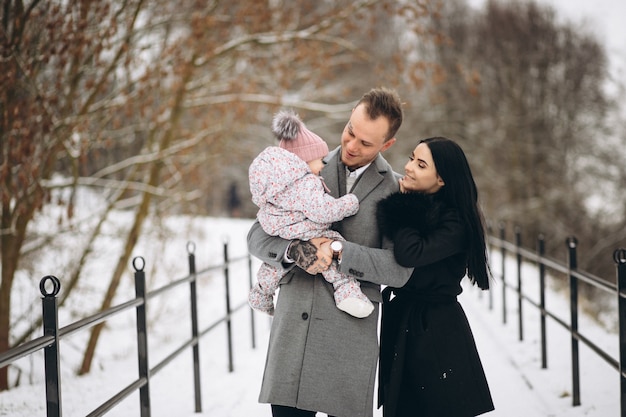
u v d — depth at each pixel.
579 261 24.42
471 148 26.98
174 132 10.62
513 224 25.61
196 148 11.63
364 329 3.18
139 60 8.75
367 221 3.20
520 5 27.62
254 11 9.75
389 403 3.19
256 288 3.42
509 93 26.97
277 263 3.16
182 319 11.30
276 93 10.89
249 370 6.76
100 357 9.20
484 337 7.63
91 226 9.75
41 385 6.90
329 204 3.05
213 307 12.30
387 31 16.59
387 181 3.29
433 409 3.18
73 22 7.60
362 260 3.05
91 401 5.80
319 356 3.12
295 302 3.21
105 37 7.87
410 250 3.04
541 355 6.23
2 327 8.00
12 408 5.64
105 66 8.44
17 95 7.75
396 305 3.38
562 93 26.14
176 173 10.85
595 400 5.00
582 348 6.84
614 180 24.41
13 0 7.60
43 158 8.10
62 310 9.73
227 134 11.47
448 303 3.30
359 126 3.10
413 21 10.24
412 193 3.16
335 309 3.17
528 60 26.52
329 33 11.98
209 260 14.81
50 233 8.67
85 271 10.42
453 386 3.18
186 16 9.34
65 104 8.31
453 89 26.17
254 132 15.05
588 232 25.17
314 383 3.10
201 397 5.59
